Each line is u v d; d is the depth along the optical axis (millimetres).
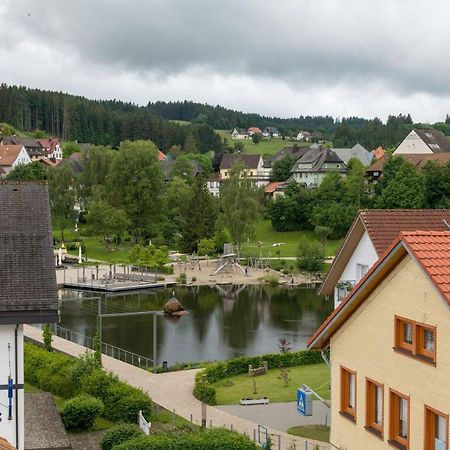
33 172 139875
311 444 31172
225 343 59281
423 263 17672
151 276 96562
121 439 27578
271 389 41875
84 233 119062
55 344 51000
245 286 91812
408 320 18812
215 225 113562
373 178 138625
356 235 35688
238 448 25328
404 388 19078
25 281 25641
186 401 38656
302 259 100750
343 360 22531
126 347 57500
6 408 25156
